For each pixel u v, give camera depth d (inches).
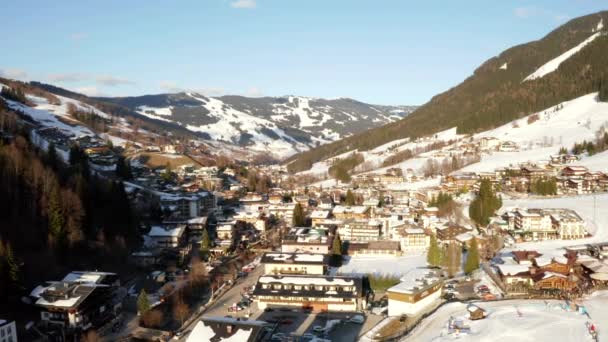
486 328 3914.9
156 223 7805.1
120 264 5871.1
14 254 4835.1
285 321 4566.9
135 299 5012.3
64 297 4141.2
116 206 6688.0
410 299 4537.4
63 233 5497.1
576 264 5196.9
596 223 7066.9
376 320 4591.5
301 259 5989.2
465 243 6594.5
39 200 5728.3
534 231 6820.9
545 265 5039.4
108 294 4579.2
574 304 4328.3
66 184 6422.2
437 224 7529.5
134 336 4121.6
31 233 5324.8
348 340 4128.9
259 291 5012.3
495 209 7839.6
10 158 6018.7
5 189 5516.7
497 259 5846.5
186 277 5743.1
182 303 4872.0
